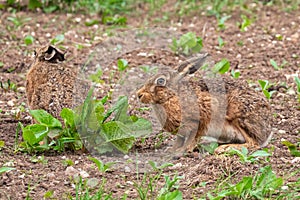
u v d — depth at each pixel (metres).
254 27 18.33
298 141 11.52
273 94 13.85
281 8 19.88
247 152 10.64
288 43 17.03
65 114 10.80
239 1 20.36
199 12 19.73
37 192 9.47
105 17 18.94
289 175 9.98
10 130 11.92
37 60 12.29
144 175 9.88
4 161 10.44
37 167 10.28
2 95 13.80
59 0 19.92
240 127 11.46
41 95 11.57
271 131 11.59
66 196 9.32
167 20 19.00
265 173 9.55
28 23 18.42
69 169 10.09
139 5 20.34
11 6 19.70
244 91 11.55
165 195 8.93
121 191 9.54
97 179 9.74
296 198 9.15
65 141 10.80
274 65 15.09
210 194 9.12
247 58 16.09
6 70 15.32
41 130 10.78
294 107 13.13
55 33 17.81
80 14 19.55
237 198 9.15
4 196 9.26
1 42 16.92
